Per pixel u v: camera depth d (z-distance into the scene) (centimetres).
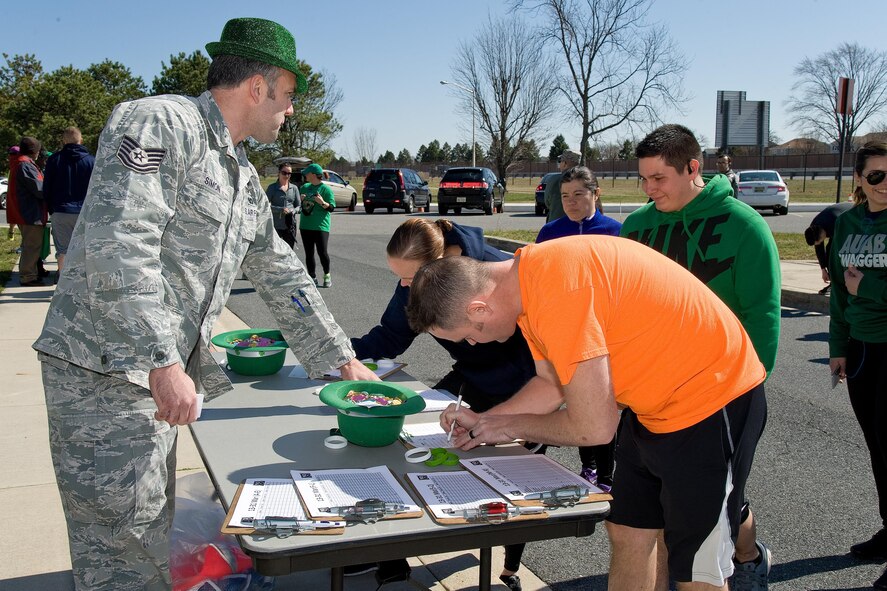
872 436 319
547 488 196
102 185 186
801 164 5831
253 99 218
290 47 224
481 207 2406
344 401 233
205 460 214
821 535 336
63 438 196
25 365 570
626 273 194
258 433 238
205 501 284
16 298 857
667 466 206
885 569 290
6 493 354
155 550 208
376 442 227
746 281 268
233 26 219
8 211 938
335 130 4556
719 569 206
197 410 190
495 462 217
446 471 209
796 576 303
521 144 3791
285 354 324
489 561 224
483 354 282
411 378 317
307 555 162
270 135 228
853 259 318
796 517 354
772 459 423
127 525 201
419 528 170
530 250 196
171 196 197
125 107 196
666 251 290
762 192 2273
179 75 4488
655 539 231
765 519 351
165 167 194
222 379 234
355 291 978
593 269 190
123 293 182
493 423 212
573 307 185
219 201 211
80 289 192
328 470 202
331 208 1005
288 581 285
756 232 269
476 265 198
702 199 281
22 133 3544
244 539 161
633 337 195
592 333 184
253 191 236
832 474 403
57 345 192
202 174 206
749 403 208
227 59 215
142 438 200
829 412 505
